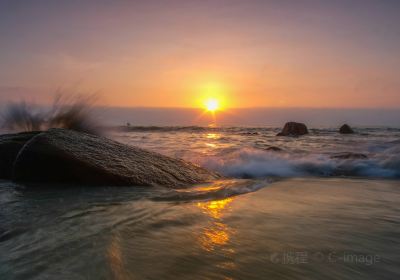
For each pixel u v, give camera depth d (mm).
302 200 4375
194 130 29125
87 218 3346
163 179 5551
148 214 3512
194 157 9156
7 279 2055
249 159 8781
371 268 2318
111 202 4098
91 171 5305
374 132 25516
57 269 2178
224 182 5801
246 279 2131
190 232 2969
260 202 4207
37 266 2225
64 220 3273
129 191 4828
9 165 6102
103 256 2365
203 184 5742
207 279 2115
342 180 6426
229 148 11844
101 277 2072
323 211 3775
